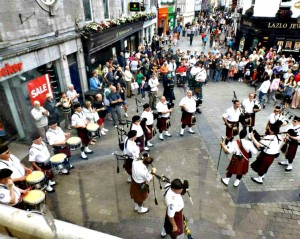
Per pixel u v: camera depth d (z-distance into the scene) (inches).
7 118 305.1
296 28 695.1
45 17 325.1
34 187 200.7
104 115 354.3
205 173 277.6
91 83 431.8
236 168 237.6
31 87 307.4
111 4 540.4
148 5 892.0
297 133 262.5
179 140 347.6
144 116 307.6
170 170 282.0
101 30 447.8
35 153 222.4
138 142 272.4
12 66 269.3
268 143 238.1
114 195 242.8
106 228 205.3
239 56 649.0
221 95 526.0
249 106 329.4
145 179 200.8
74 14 397.4
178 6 1489.9
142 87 494.6
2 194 161.8
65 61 379.2
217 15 2007.9
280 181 266.1
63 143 256.1
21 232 50.3
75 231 47.6
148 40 963.3
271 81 510.0
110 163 293.6
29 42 299.0
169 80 449.1
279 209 227.9
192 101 337.4
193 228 205.6
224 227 207.3
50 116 331.6
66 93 376.2
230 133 316.5
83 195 242.2
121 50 634.8
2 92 289.4
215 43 1035.3
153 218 215.9
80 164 291.3
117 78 465.4
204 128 382.9
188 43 1118.4
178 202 165.8
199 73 470.6
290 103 465.4
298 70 526.9
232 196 242.7
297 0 681.0
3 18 257.6
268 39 742.5
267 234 201.6
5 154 189.9
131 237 197.5
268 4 714.8
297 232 204.4
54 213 219.6
